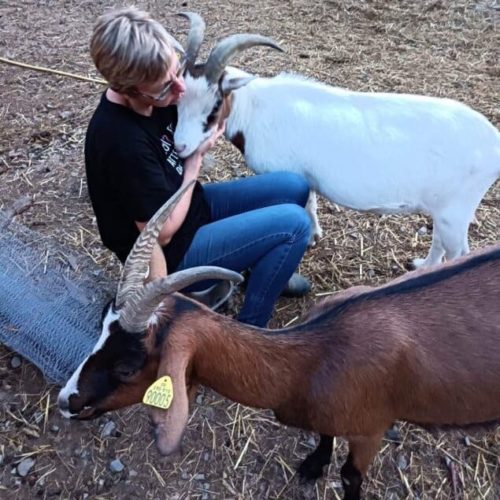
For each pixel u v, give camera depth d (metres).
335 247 2.10
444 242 1.81
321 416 1.28
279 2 3.68
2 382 1.70
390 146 1.70
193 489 1.51
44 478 1.52
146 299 1.06
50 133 2.57
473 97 2.82
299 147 1.76
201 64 1.59
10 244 1.92
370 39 3.31
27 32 3.33
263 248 1.60
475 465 1.55
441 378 1.26
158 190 1.39
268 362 1.24
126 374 1.16
